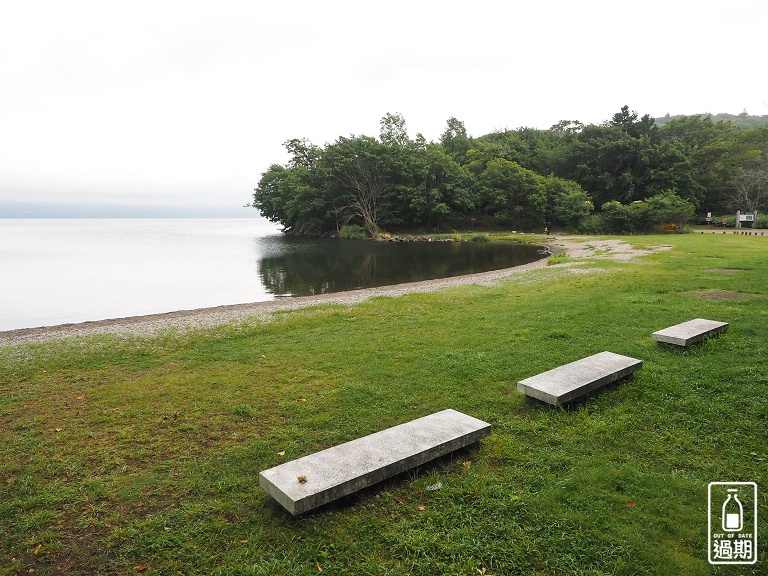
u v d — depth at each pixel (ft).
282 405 20.83
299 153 257.75
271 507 13.17
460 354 27.27
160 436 18.25
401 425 16.20
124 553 11.60
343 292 70.03
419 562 10.93
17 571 11.06
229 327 38.65
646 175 212.84
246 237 270.46
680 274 56.18
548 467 14.74
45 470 15.79
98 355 31.09
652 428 17.22
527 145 264.93
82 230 440.04
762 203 197.98
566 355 26.05
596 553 11.01
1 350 33.83
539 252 137.80
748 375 21.18
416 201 213.87
